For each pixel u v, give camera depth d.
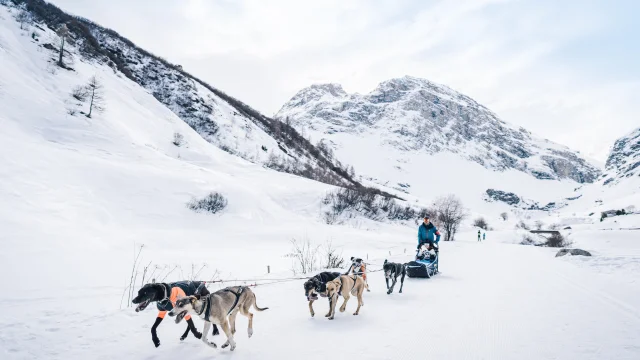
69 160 33.19
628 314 7.61
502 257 20.53
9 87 43.31
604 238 44.44
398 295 10.10
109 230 25.45
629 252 25.20
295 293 10.38
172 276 14.55
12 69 47.66
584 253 19.72
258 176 60.50
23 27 61.91
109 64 78.38
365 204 59.84
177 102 87.38
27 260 14.52
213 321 6.02
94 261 16.45
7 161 26.47
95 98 52.75
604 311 7.86
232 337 6.22
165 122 67.44
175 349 6.19
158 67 96.12
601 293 9.61
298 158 104.81
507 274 13.45
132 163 40.62
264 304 9.18
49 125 41.75
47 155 31.45
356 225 52.03
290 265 18.81
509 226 124.69
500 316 7.70
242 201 42.47
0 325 6.90
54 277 12.65
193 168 46.72
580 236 48.38
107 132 46.34
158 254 21.09
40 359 5.71
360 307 8.85
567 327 6.86
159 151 52.00
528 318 7.50
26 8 76.44
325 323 7.57
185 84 94.44
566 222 130.75
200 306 5.82
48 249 16.92
